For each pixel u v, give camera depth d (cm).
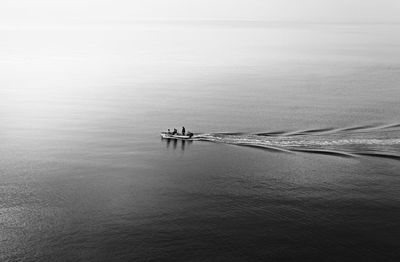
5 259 4809
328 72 17025
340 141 8094
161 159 7594
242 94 12950
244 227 5416
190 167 7244
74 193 6334
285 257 4834
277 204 5966
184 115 10462
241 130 9050
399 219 5522
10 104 11781
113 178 6844
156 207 5928
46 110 11100
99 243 5088
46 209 5869
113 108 11300
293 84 14538
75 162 7456
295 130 8925
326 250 4941
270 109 10938
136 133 9062
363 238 5147
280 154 7650
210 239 5166
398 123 9306
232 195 6259
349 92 13088
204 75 16550
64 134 9012
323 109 10850
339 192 6247
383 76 15938
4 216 5688
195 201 6097
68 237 5212
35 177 6844
